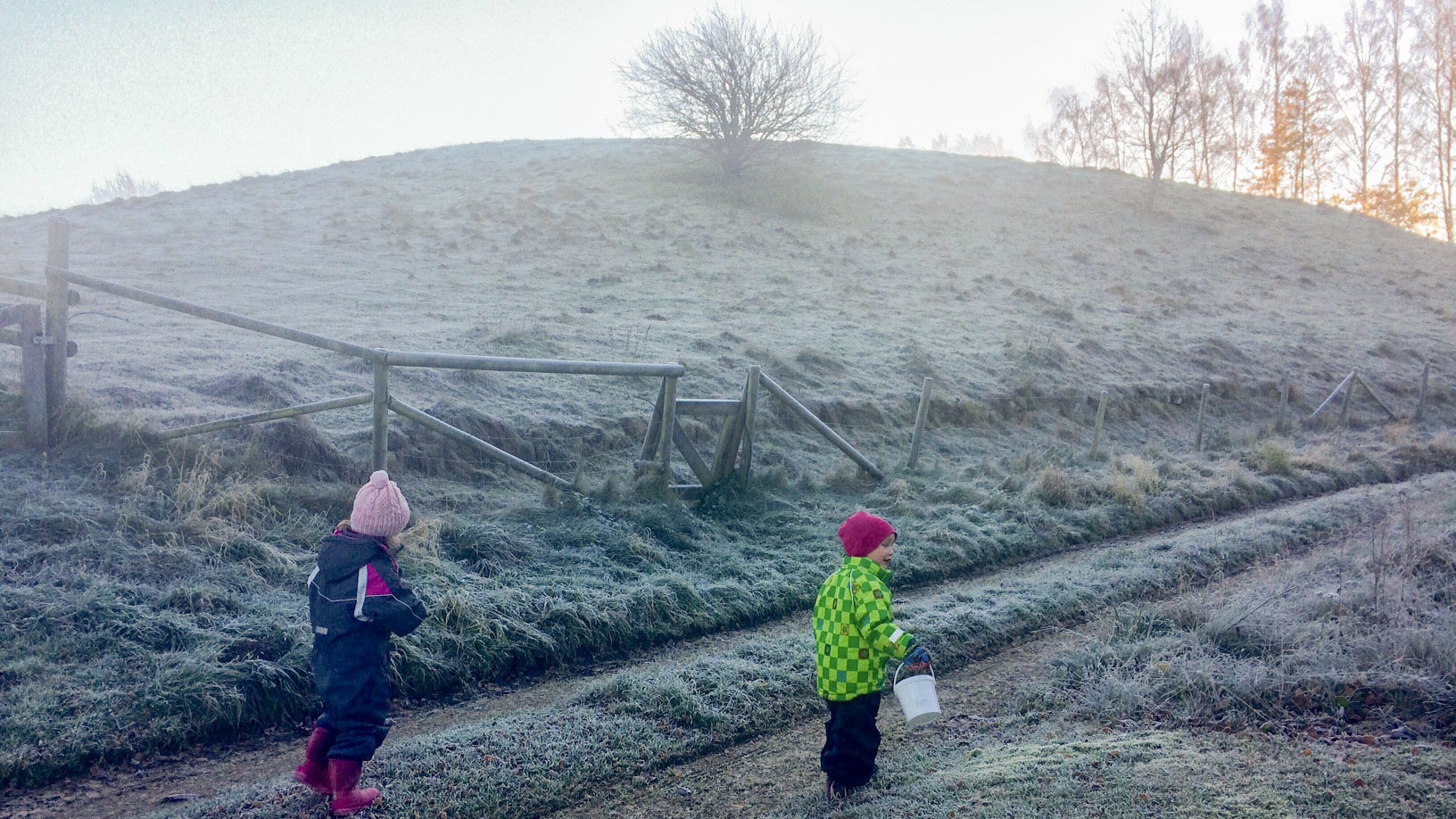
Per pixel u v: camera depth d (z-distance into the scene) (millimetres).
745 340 17375
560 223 29406
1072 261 33594
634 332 17125
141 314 14484
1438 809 3928
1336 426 20312
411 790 4398
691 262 26375
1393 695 5199
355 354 7660
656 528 8734
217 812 4219
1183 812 3967
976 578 8977
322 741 4180
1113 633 6629
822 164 47125
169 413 8523
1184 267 35031
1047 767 4508
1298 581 7707
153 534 6625
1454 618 6184
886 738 5363
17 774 4453
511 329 15047
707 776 4875
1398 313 31703
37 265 18438
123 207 29297
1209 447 17141
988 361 19219
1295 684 5359
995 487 11898
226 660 5512
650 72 38688
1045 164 54531
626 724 5207
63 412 7680
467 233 26891
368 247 24297
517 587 7027
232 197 31469
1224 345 23984
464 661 6086
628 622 6965
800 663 6180
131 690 5078
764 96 38438
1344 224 46438
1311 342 26203
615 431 11492
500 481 9516
